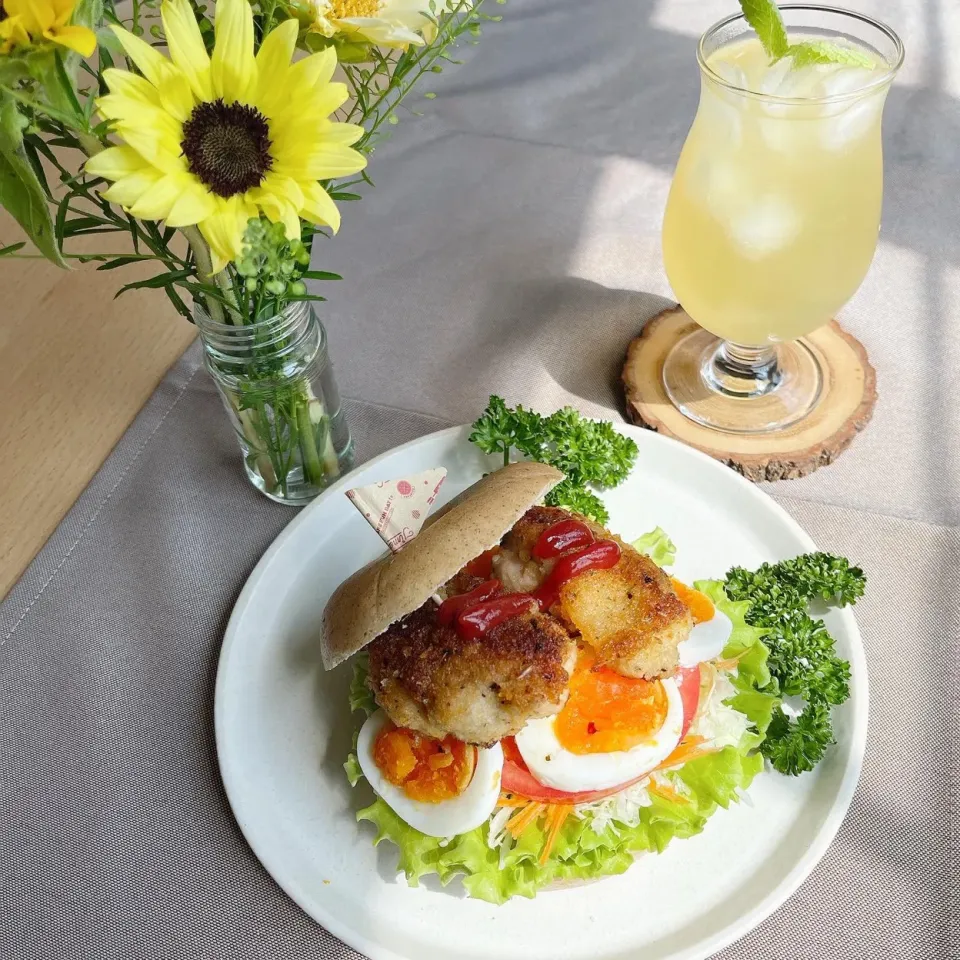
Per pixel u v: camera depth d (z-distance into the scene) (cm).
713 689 33
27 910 31
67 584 38
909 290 46
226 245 26
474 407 43
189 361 45
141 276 47
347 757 33
